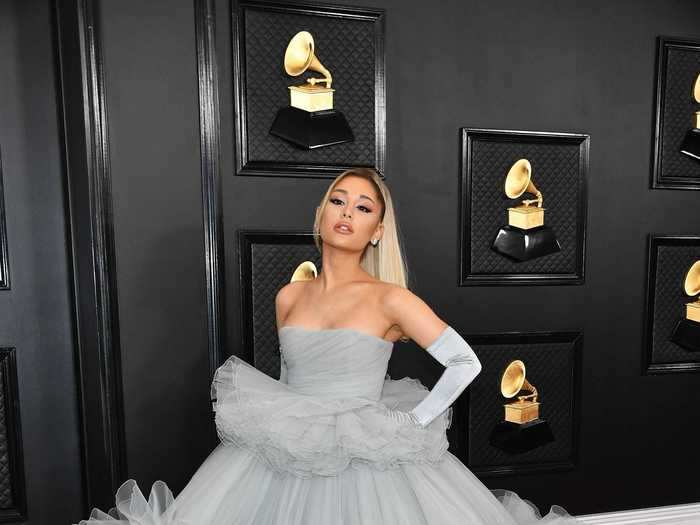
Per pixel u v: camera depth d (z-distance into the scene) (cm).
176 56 196
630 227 244
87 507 215
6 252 202
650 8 239
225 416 148
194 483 152
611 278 244
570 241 237
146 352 200
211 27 198
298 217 213
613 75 237
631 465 253
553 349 239
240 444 150
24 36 200
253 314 210
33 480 211
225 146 204
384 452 139
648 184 245
